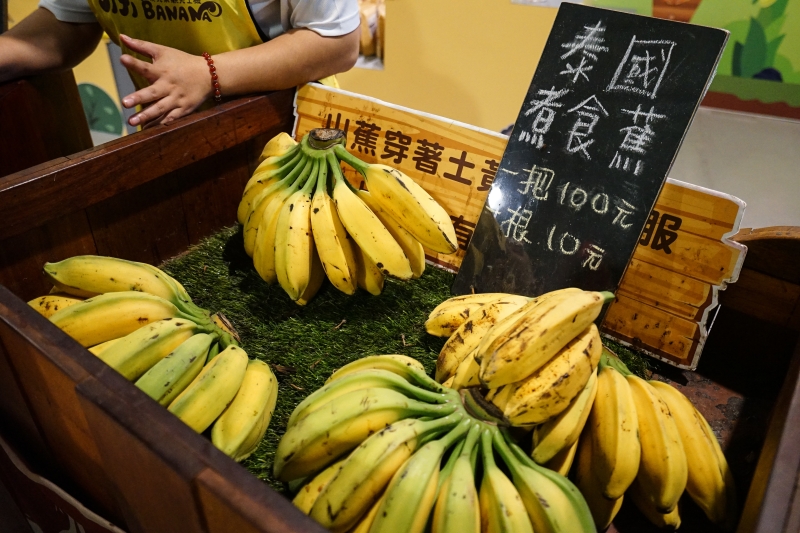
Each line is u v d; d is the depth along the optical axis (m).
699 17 1.90
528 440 0.72
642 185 0.89
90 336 0.78
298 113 1.27
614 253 0.91
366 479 0.57
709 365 1.02
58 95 1.40
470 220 1.11
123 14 1.25
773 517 0.50
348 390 0.69
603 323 1.02
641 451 0.69
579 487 0.73
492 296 0.91
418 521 0.56
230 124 1.16
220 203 1.26
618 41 0.91
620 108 0.91
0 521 1.07
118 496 0.67
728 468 0.74
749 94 2.06
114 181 1.01
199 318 0.85
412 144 1.13
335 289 1.13
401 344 1.00
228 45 1.26
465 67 2.11
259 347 0.99
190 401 0.73
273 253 1.03
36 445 0.85
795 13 1.79
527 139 1.00
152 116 1.12
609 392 0.70
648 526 0.76
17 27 1.31
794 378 0.66
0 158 1.28
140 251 1.13
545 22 1.86
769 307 0.96
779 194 1.91
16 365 0.70
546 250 0.97
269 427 0.85
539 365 0.64
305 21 1.20
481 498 0.61
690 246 0.91
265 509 0.45
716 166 2.02
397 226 1.02
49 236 0.97
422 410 0.65
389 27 2.16
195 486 0.48
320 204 0.99
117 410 0.54
